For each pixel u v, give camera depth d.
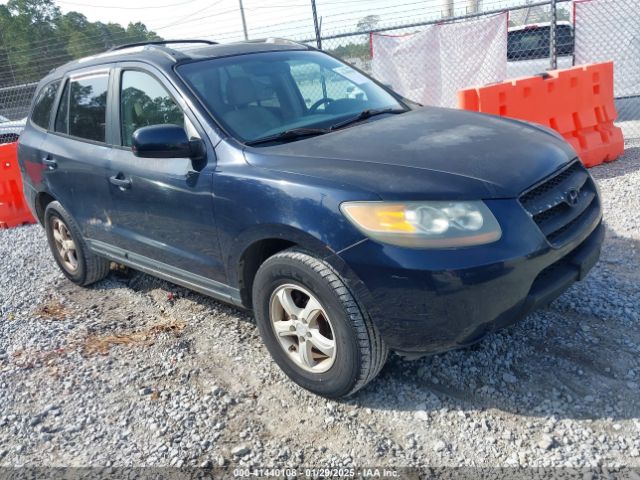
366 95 4.32
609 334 3.53
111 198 4.28
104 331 4.38
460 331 2.76
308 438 2.99
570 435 2.79
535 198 2.99
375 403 3.19
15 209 8.23
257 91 3.92
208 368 3.71
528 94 6.68
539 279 2.99
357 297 2.86
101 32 17.34
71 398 3.56
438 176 2.88
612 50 11.18
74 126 4.75
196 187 3.51
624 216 5.48
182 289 4.96
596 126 7.38
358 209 2.81
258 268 3.43
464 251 2.70
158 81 3.95
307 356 3.21
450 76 10.91
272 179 3.13
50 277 5.72
